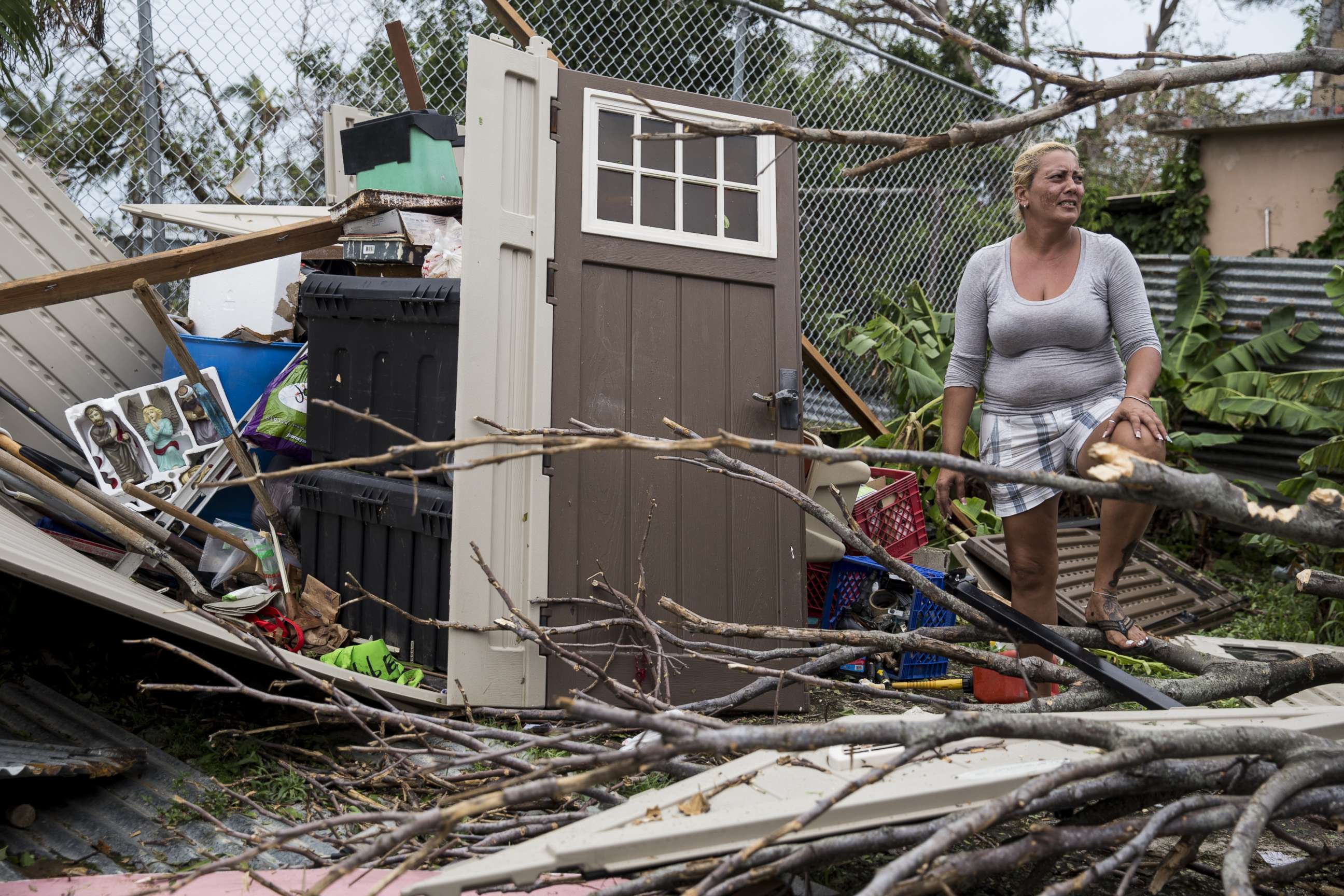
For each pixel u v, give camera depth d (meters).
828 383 6.23
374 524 3.88
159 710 3.33
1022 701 4.07
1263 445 8.71
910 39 9.79
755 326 3.98
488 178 3.50
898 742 1.61
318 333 4.09
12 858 2.41
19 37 4.72
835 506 4.41
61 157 5.12
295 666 2.81
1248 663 3.00
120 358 4.63
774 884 1.89
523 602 3.54
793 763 2.09
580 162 3.70
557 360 3.62
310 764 3.07
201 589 3.60
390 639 3.81
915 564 4.93
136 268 4.00
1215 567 7.73
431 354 3.67
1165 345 8.84
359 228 4.23
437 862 2.39
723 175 3.97
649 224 3.81
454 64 6.07
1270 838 2.95
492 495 3.49
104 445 4.08
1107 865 1.65
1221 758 2.03
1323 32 11.24
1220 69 2.25
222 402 4.21
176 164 5.44
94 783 2.81
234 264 4.22
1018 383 3.48
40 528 3.78
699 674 3.77
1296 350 8.41
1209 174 9.97
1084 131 16.56
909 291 7.52
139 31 5.13
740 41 6.43
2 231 4.43
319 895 1.45
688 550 3.79
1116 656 4.66
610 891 1.74
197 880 2.20
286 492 4.34
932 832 1.82
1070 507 6.86
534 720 3.51
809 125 7.17
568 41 6.36
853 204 7.45
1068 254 3.45
